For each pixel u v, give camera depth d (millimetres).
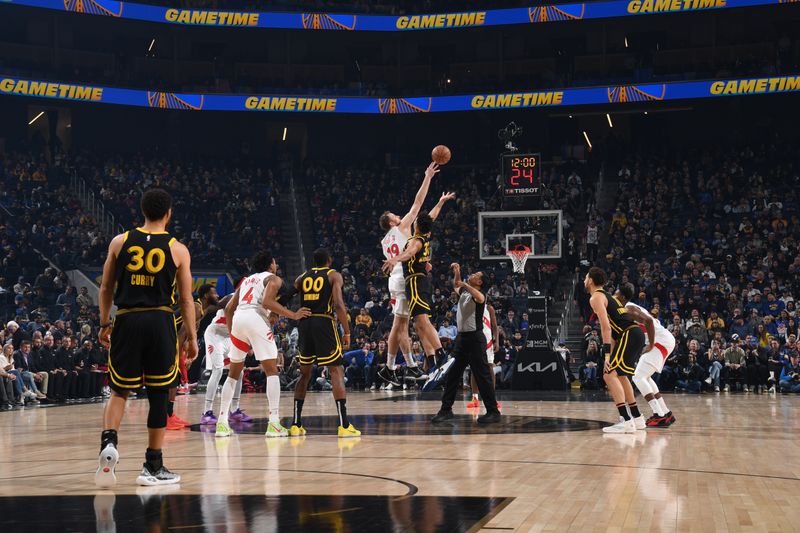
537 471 6727
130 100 33281
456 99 34094
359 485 6027
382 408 14656
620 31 36219
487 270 27594
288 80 38094
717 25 35094
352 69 38656
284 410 14297
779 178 29797
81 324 22969
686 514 4965
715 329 21922
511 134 20344
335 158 38062
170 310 6133
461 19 33969
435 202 33750
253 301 9820
